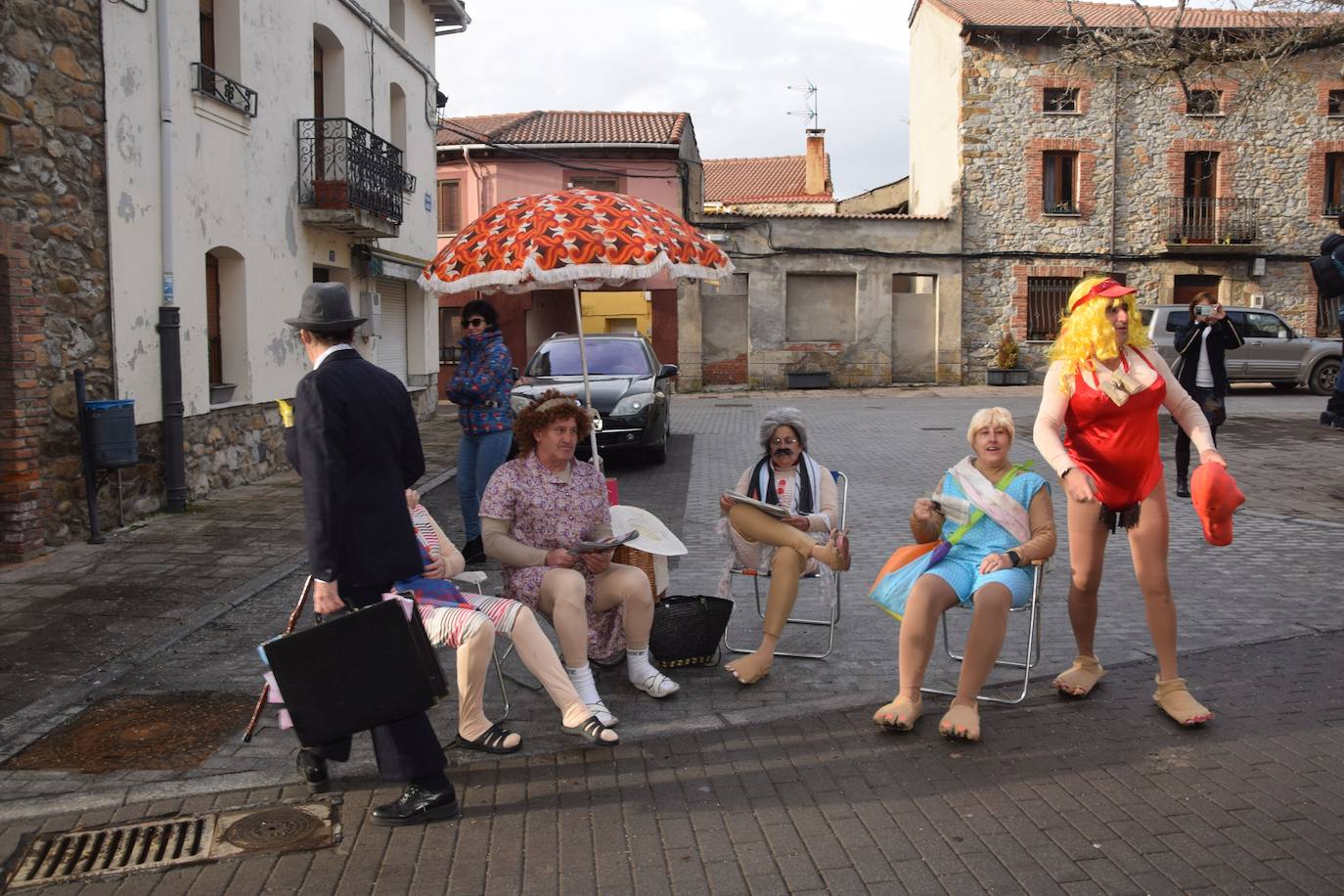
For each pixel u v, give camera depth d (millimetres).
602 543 4855
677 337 27281
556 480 4977
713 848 3609
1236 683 5059
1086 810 3805
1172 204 27547
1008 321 27859
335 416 3656
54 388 8297
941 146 28844
